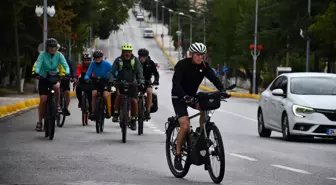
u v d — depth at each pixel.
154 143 36.06
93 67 42.62
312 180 23.50
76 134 40.78
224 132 46.84
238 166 27.22
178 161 23.88
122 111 36.41
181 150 23.70
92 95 42.59
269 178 23.77
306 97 40.34
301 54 137.88
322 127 39.22
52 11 91.94
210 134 22.55
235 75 186.75
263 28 154.50
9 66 121.12
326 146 37.38
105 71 42.66
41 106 38.09
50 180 22.36
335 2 106.62
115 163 27.22
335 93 41.06
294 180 23.38
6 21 105.44
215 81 23.52
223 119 61.56
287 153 32.84
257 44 148.38
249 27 156.50
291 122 39.81
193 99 22.83
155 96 42.66
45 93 37.47
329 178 24.17
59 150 31.69
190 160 23.23
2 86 120.25
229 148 34.84
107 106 41.84
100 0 132.88
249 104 96.75
